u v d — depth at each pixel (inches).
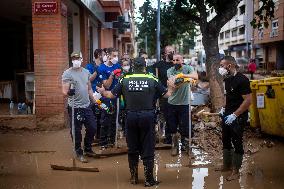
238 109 242.2
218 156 293.1
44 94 394.6
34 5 388.8
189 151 288.0
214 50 490.0
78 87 278.5
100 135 320.8
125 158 291.7
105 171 259.0
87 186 229.3
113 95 234.1
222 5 486.6
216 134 357.4
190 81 294.5
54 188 226.4
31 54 783.1
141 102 228.4
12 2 551.2
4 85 565.3
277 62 1959.9
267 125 341.1
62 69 395.5
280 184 228.4
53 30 390.6
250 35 2278.5
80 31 552.7
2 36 783.7
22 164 276.2
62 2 401.1
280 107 319.3
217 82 482.6
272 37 1925.4
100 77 323.6
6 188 227.1
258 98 346.3
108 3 740.7
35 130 394.0
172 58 325.7
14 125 395.5
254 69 1320.1
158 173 252.7
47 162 280.5
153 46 1295.5
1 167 269.4
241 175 246.7
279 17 1836.9
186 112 303.1
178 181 236.1
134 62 233.1
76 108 280.1
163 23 844.0
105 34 857.5
